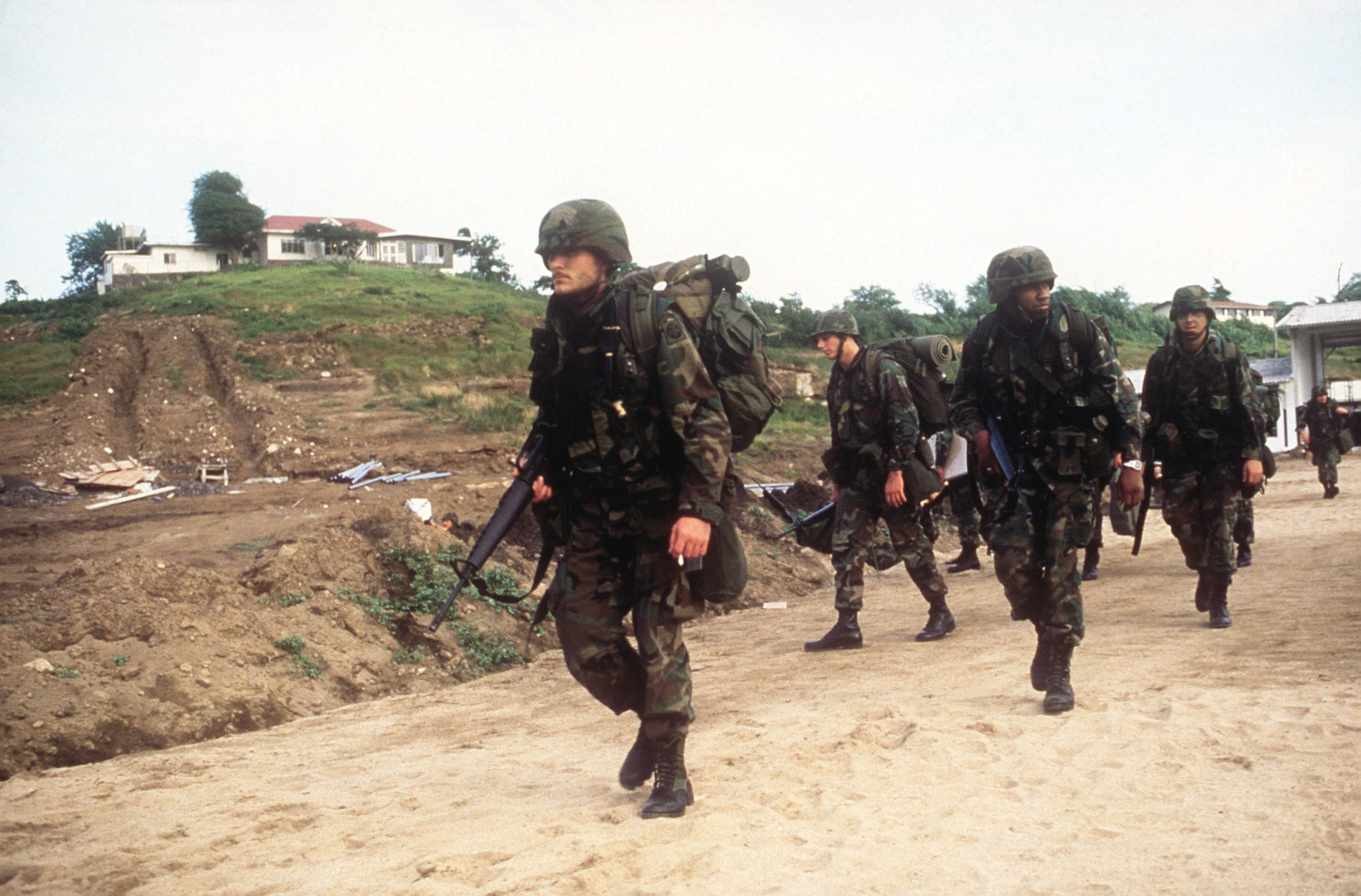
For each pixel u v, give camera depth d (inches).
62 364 1406.3
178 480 932.6
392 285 2036.2
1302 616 267.4
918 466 267.3
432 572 314.5
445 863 118.7
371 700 250.5
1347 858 109.1
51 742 193.6
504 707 229.8
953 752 159.9
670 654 136.5
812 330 274.2
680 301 132.5
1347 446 690.8
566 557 140.5
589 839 127.5
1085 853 116.5
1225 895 102.3
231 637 244.8
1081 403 182.4
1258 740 155.2
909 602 366.6
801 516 300.0
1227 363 255.1
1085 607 316.2
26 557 507.2
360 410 1197.7
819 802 139.2
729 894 108.9
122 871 123.8
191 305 1734.7
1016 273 181.9
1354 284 3745.1
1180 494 264.2
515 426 1117.1
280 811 149.6
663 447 133.0
